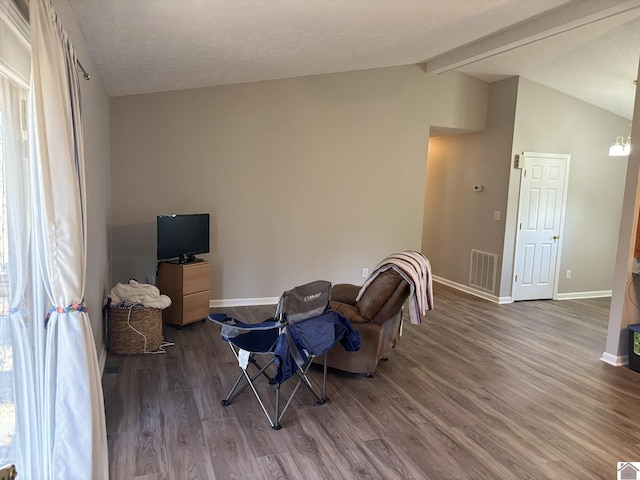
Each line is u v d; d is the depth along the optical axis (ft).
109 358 12.34
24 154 6.17
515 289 20.45
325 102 17.85
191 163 16.38
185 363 12.12
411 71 18.89
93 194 10.58
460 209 22.33
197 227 15.44
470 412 10.07
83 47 9.29
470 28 13.78
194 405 9.89
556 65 17.35
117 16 8.46
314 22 11.10
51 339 6.38
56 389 6.43
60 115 5.80
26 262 6.13
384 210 19.17
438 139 23.72
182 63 12.51
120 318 12.39
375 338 11.43
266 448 8.38
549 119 19.92
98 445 6.95
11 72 5.63
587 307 20.06
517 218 19.92
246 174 17.11
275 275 17.95
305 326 9.29
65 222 6.12
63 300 6.36
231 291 17.47
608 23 13.50
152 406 9.78
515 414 10.07
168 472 7.57
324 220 18.39
